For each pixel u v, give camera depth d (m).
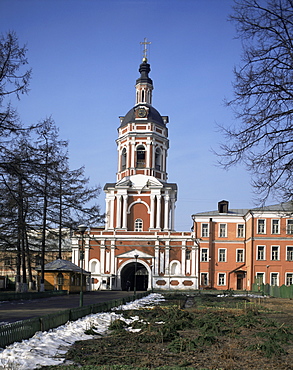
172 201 72.56
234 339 17.36
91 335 17.84
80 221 54.44
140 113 73.31
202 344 15.89
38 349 14.22
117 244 70.12
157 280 68.38
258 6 18.52
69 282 52.22
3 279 65.00
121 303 31.69
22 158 29.67
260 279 68.12
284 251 68.38
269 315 27.20
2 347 13.89
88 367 11.99
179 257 69.19
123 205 71.50
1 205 33.91
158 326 20.11
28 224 44.00
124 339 16.95
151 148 72.56
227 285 71.44
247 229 71.44
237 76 19.03
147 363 12.80
